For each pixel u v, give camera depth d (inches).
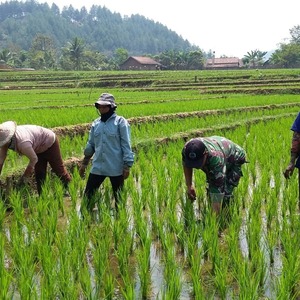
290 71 2546.8
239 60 4623.5
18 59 5054.1
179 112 718.5
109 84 2379.4
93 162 267.0
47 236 206.2
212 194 234.5
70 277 169.9
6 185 290.0
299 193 267.7
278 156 382.3
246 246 219.6
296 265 178.7
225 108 792.9
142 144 441.7
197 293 157.5
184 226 237.1
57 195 271.0
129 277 177.0
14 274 185.9
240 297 154.9
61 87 2380.7
